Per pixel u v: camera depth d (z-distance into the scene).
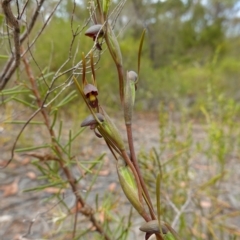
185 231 0.28
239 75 1.53
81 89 0.09
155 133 0.84
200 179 0.40
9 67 0.17
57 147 0.19
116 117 0.83
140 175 0.10
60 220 0.21
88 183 0.45
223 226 0.28
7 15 0.13
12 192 0.43
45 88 0.20
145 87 1.39
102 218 0.23
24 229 0.34
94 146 0.62
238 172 0.46
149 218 0.10
